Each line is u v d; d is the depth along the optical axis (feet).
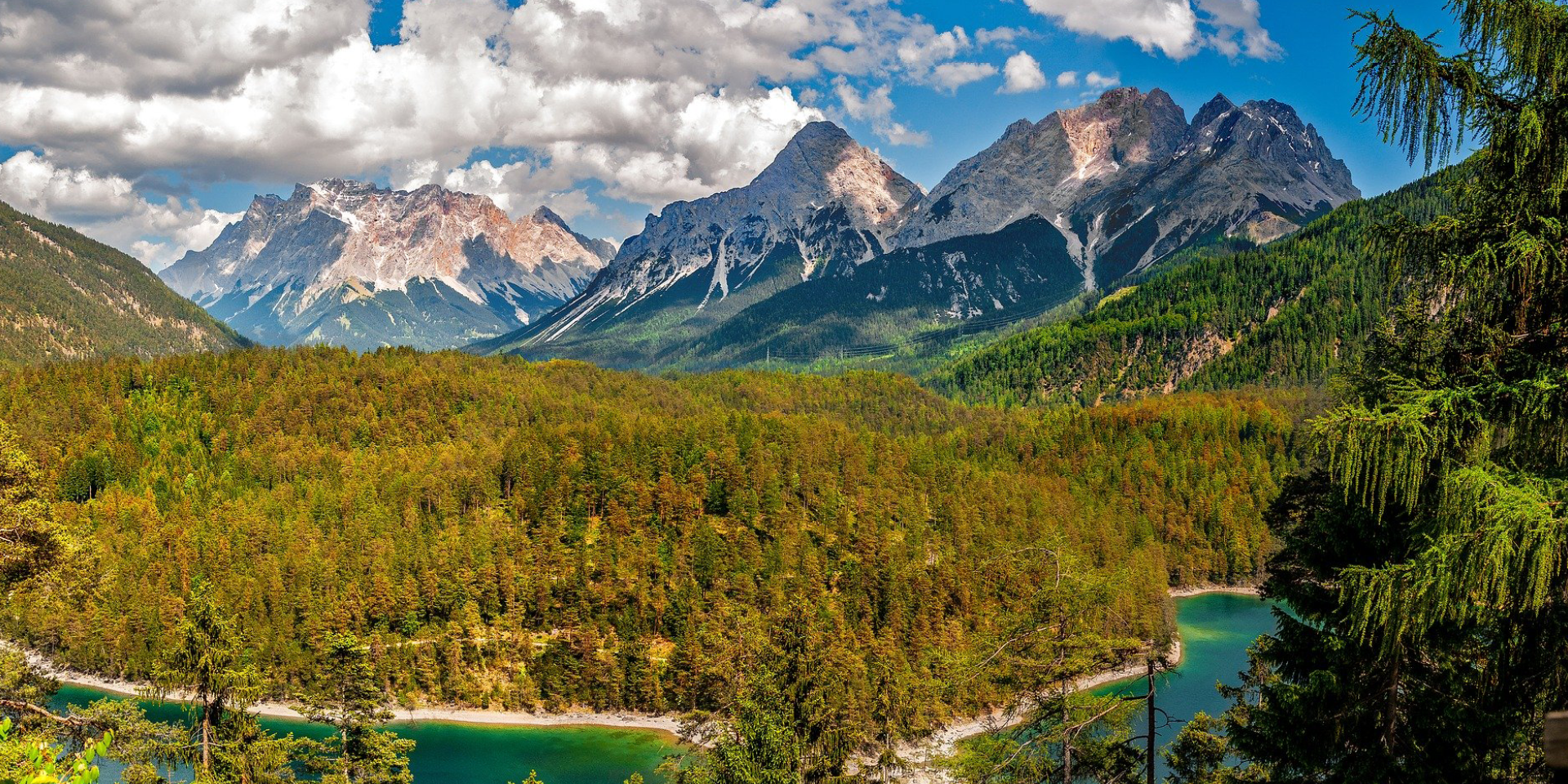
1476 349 68.13
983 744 121.08
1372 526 82.79
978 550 529.04
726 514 636.89
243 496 650.43
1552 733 30.94
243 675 176.96
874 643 342.64
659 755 412.77
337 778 184.34
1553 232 58.90
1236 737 96.17
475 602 509.76
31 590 130.93
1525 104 60.08
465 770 397.39
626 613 495.41
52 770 72.59
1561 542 54.08
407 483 651.25
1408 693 85.81
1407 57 62.08
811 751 182.39
